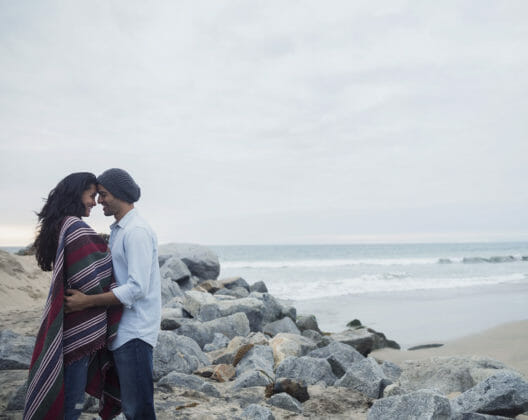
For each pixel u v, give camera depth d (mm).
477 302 16031
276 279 25375
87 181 2660
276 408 4543
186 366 5832
